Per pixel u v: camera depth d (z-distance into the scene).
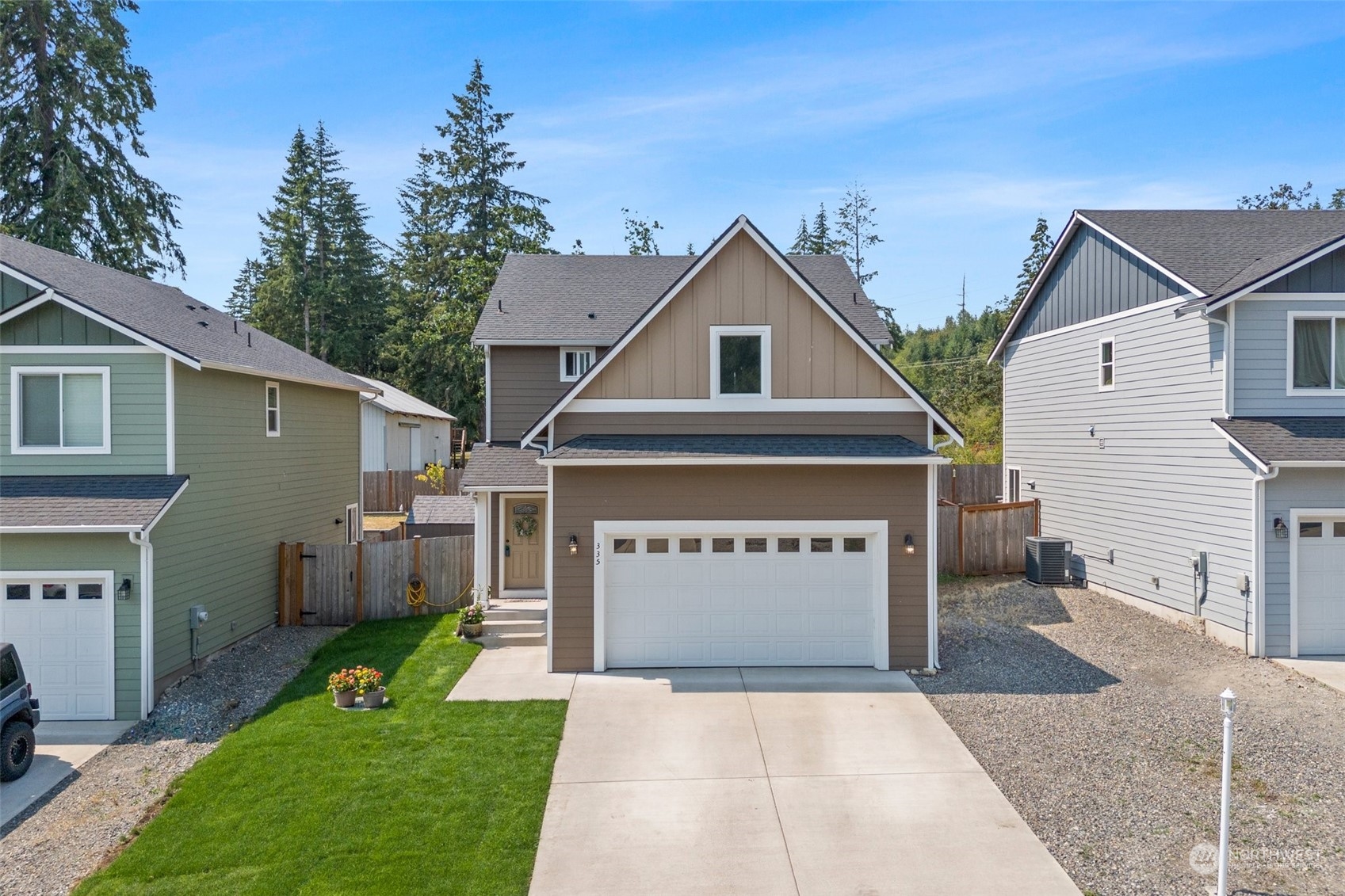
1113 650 13.63
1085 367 18.50
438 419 39.22
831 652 12.77
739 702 11.20
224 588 14.23
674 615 12.73
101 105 26.62
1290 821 7.84
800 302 12.98
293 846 7.57
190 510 13.02
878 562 12.59
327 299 48.53
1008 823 7.92
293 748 9.76
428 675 12.52
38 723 10.16
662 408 13.02
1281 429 13.50
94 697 11.62
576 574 12.57
